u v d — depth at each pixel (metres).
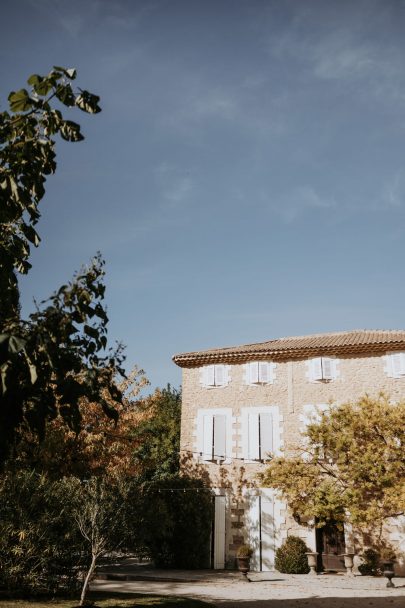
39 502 11.84
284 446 19.06
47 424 16.20
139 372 23.95
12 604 9.88
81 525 11.12
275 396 20.95
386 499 15.51
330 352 20.61
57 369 5.30
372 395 19.56
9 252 6.27
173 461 31.61
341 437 16.62
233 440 20.95
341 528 17.23
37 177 5.80
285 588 14.48
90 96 5.27
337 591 13.95
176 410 33.53
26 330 5.40
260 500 19.73
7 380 5.04
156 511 17.48
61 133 5.48
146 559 22.72
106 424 19.89
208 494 20.16
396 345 19.72
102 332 6.02
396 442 16.61
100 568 18.77
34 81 5.14
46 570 11.34
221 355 21.98
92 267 5.83
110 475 13.15
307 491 17.02
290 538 18.70
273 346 22.22
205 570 18.80
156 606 10.40
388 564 15.07
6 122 5.54
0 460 5.66
